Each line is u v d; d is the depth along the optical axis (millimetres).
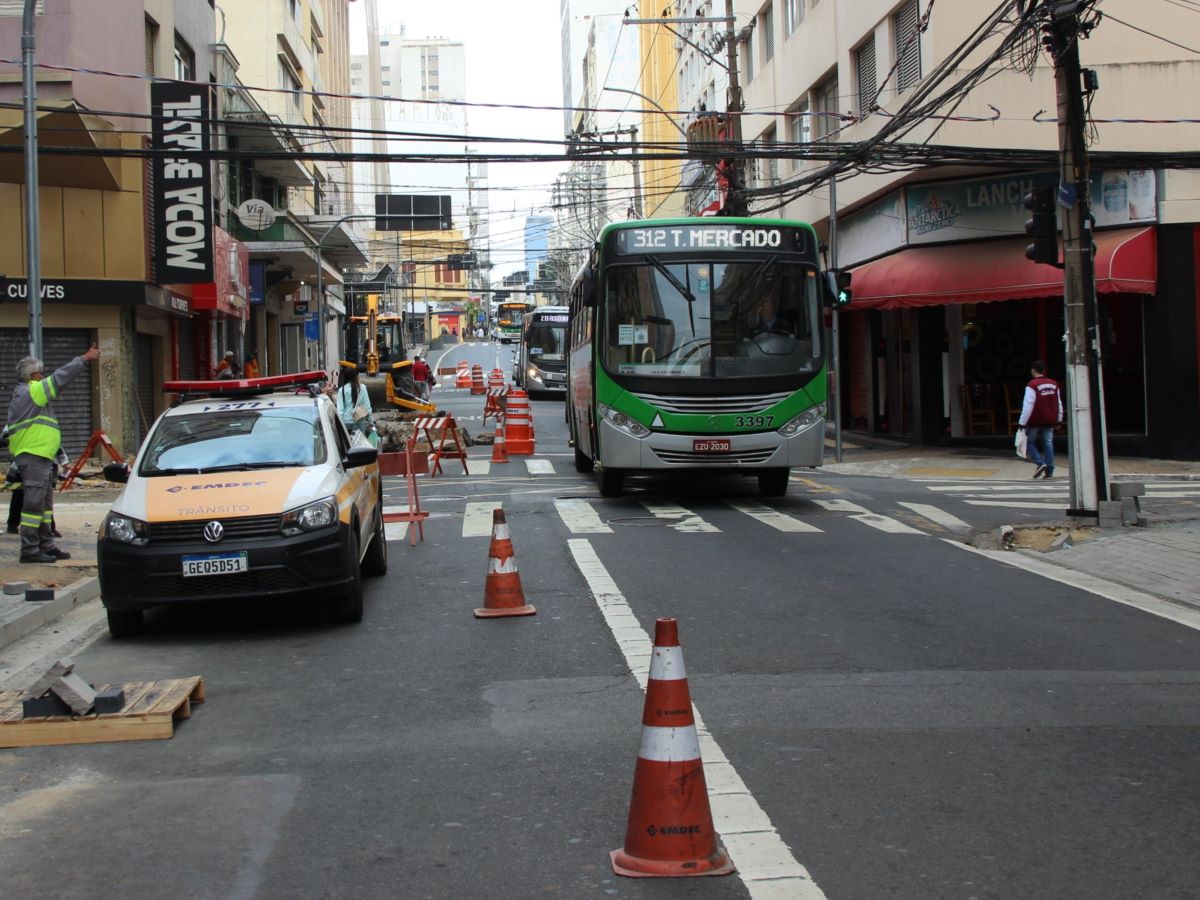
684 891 4293
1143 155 18406
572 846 4754
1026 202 13898
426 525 14812
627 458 15594
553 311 51906
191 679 7160
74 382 23391
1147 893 4258
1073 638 8430
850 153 19875
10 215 22656
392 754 6000
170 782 5668
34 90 16594
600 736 6227
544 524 14531
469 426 35094
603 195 73750
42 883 4516
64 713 6457
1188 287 22406
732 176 26719
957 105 20234
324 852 4750
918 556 12070
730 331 15648
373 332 53125
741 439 15477
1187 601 9773
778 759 5785
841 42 28688
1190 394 22531
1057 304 25375
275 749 6145
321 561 8859
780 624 8875
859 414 32500
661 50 63031
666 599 9836
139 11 24719
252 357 35000
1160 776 5527
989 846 4691
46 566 11812
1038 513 15422
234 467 9703
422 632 8867
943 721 6410
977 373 25734
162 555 8672
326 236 44031
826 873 4438
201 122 23672
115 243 23344
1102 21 22547
